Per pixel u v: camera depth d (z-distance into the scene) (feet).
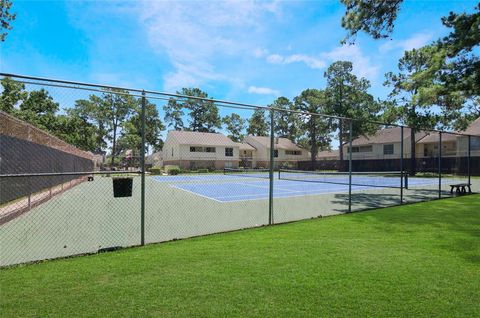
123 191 20.45
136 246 17.01
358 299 9.99
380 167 112.57
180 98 17.93
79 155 56.03
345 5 43.16
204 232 21.02
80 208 32.71
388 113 98.22
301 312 9.11
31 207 32.58
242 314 8.98
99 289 10.79
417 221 23.84
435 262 13.78
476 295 10.35
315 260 13.97
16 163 33.32
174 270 12.71
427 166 108.78
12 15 48.67
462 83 44.32
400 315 8.98
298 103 147.95
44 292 10.57
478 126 110.83
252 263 13.55
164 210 31.65
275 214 28.94
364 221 23.93
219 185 67.82
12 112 45.70
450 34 43.34
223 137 42.88
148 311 9.19
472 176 91.15
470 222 23.41
